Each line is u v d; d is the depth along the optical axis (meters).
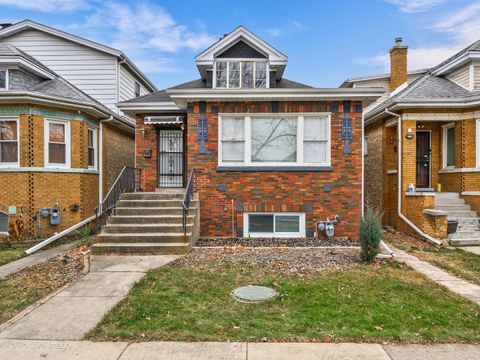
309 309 4.33
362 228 6.73
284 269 6.08
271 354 3.30
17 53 10.37
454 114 10.51
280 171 9.04
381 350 3.38
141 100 11.21
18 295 5.02
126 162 14.37
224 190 9.09
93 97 14.48
